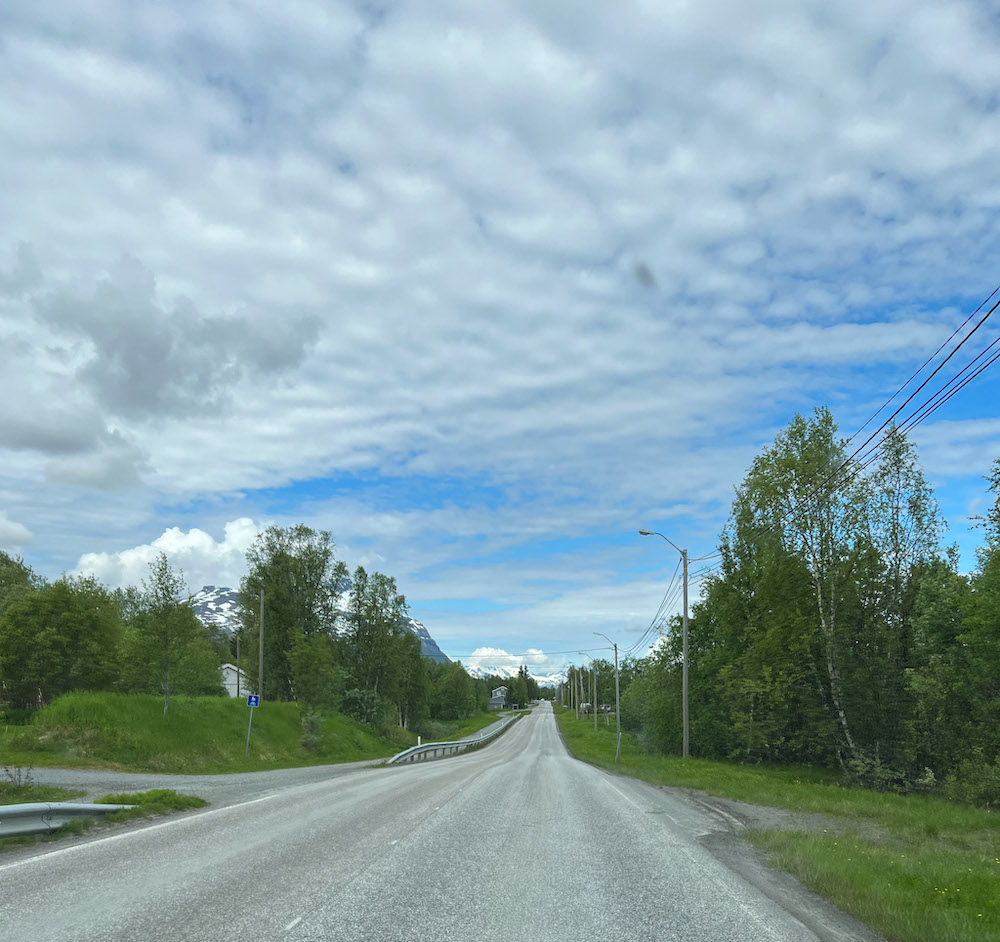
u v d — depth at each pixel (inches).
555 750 2409.0
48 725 1211.9
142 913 254.2
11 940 221.3
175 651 1446.9
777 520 1478.8
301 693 1982.0
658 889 320.2
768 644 1472.7
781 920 273.9
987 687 1153.4
